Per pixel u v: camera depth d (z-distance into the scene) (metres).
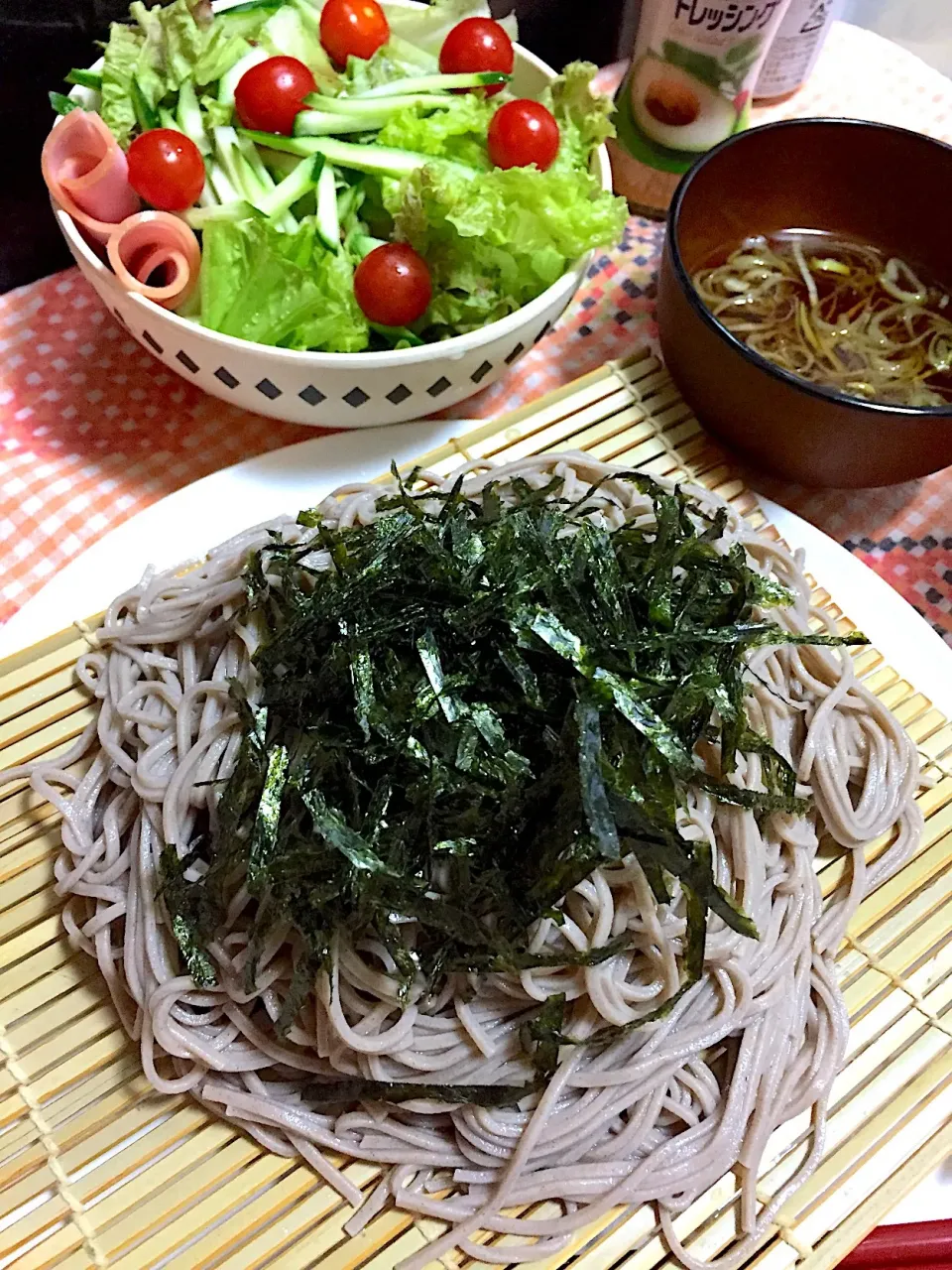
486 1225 0.24
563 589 0.26
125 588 0.32
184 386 0.39
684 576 0.29
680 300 0.33
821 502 0.38
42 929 0.27
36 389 0.38
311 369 0.32
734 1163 0.26
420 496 0.31
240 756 0.25
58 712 0.29
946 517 0.39
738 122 0.41
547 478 0.34
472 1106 0.25
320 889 0.23
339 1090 0.25
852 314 0.39
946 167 0.37
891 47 0.52
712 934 0.27
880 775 0.31
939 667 0.34
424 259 0.35
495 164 0.36
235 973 0.25
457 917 0.23
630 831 0.23
